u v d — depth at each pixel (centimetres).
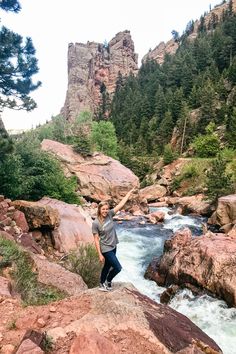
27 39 1952
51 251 1399
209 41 11906
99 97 15225
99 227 617
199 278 1250
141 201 3688
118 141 8694
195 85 8875
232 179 3656
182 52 12625
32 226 1421
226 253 1260
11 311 580
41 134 8400
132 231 2419
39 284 910
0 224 1295
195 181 4597
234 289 1121
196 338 546
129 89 12325
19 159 2025
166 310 609
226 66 9644
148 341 502
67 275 1040
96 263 1219
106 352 460
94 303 574
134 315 544
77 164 3678
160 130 7681
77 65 15875
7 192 1858
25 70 1975
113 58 15838
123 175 3834
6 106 1903
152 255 1834
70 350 457
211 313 1116
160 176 5638
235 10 16588
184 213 3438
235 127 5741
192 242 1445
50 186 2166
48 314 554
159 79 11100
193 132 7069
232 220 2498
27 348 440
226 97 7675
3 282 705
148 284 1446
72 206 1847
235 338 976
